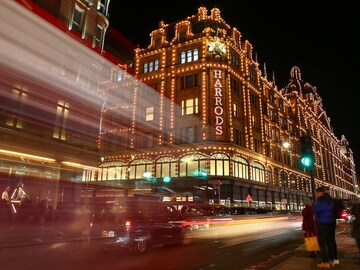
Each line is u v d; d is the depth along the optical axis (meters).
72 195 24.00
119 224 11.80
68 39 24.64
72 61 25.06
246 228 20.77
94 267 9.23
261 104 49.59
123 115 45.84
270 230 23.20
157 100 43.19
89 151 25.45
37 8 22.00
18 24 20.42
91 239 12.05
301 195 59.72
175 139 40.44
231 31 45.41
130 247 11.55
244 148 40.72
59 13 23.97
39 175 22.03
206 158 37.50
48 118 22.20
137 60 46.97
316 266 8.13
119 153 44.16
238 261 10.20
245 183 39.69
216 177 36.41
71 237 14.01
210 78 40.16
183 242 14.61
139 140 43.50
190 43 42.69
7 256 10.37
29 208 17.19
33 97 21.20
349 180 113.88
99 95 27.39
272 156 50.81
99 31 29.64
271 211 25.62
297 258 9.52
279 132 55.47
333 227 8.41
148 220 12.76
